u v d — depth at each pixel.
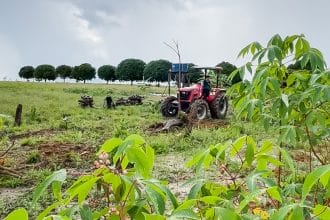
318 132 1.95
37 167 7.79
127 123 14.25
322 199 1.67
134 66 62.78
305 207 1.05
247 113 1.94
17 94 27.42
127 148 1.00
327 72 1.78
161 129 11.95
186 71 16.50
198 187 1.30
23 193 6.09
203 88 15.94
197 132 10.94
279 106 1.86
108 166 1.04
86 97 21.25
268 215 1.34
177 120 12.20
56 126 13.93
